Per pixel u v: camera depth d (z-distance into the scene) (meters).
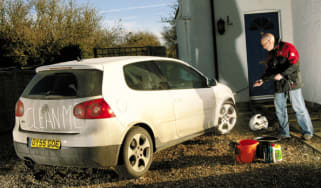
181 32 11.31
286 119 5.16
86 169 4.34
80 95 3.61
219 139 5.46
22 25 15.47
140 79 4.19
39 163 3.84
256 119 5.71
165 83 4.55
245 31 7.93
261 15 7.92
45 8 16.39
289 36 7.92
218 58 7.93
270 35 5.00
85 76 3.72
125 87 3.91
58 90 3.78
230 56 7.92
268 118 6.41
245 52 7.91
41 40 15.57
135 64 4.25
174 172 4.07
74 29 17.14
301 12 7.34
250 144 4.32
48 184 3.91
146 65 4.41
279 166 4.00
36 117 3.80
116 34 20.75
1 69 7.80
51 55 15.44
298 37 7.63
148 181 3.83
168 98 4.45
